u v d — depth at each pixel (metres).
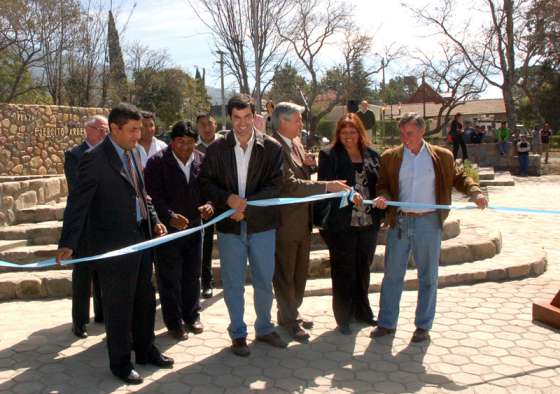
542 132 25.47
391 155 4.52
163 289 4.61
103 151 3.76
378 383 3.79
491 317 5.07
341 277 4.67
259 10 16.80
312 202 4.70
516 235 9.07
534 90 41.72
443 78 31.17
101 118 4.93
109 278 3.77
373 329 4.81
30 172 12.26
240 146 4.22
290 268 4.64
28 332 4.78
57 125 12.93
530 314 5.14
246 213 4.20
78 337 4.66
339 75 35.69
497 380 3.81
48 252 6.48
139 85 35.38
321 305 5.48
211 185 4.25
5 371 3.98
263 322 4.48
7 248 6.66
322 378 3.87
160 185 4.70
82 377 3.89
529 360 4.13
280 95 32.41
